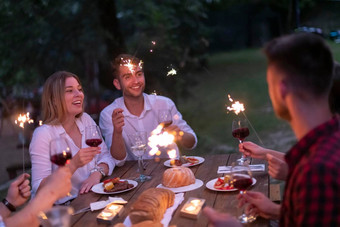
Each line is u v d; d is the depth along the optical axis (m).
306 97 1.34
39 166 2.84
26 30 6.57
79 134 3.12
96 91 7.64
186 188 2.39
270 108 9.70
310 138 1.33
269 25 17.12
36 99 7.01
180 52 7.33
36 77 6.92
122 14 7.71
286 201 1.39
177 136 3.49
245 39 17.77
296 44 1.35
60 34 6.81
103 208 2.20
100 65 6.93
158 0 7.69
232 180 1.94
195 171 2.75
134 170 2.96
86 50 7.04
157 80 6.17
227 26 17.53
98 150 2.57
